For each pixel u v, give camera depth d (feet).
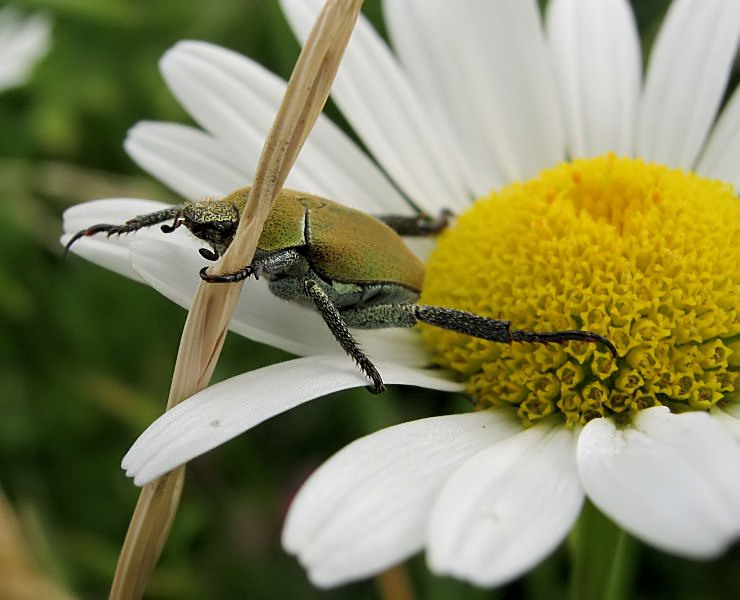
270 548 0.39
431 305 0.34
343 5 0.30
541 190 0.34
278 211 0.32
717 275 0.33
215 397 0.31
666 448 0.29
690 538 0.27
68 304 0.42
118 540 0.40
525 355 0.33
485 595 0.37
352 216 0.33
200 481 0.40
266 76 0.36
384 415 0.40
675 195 0.34
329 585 0.28
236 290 0.31
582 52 0.38
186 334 0.31
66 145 0.45
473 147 0.37
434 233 0.36
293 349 0.33
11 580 0.33
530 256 0.34
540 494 0.29
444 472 0.30
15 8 0.48
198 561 0.39
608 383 0.33
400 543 0.29
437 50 0.37
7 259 0.43
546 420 0.33
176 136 0.36
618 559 0.34
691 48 0.37
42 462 0.41
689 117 0.37
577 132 0.38
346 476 0.29
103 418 0.41
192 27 0.45
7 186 0.43
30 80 0.46
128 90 0.45
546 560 0.37
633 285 0.33
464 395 0.34
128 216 0.33
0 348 0.42
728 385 0.33
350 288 0.33
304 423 0.41
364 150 0.43
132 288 0.42
